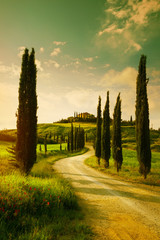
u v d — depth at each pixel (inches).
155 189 409.7
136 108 565.9
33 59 531.5
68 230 175.3
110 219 217.8
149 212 248.2
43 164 778.8
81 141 2628.0
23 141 471.2
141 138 530.3
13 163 469.1
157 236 171.8
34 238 140.3
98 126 969.5
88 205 280.7
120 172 661.3
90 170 786.8
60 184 345.7
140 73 578.2
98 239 160.6
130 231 182.1
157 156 1519.4
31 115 493.4
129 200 313.6
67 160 1282.0
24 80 511.5
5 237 137.6
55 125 5403.5
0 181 243.8
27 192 224.2
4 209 172.6
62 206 235.9
